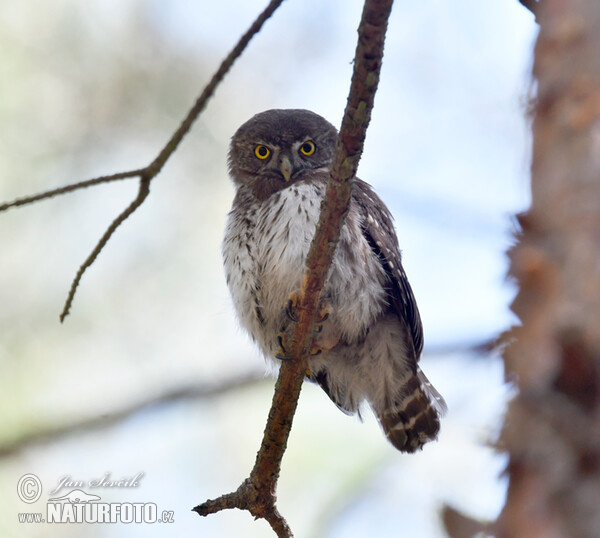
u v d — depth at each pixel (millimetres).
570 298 4938
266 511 7934
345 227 10164
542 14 5594
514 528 4855
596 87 5227
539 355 4969
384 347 10656
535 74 5547
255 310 10547
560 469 4809
